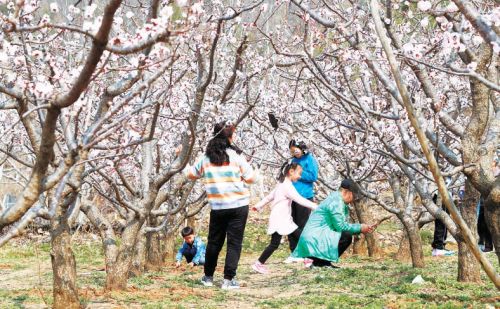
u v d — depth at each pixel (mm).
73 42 8109
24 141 11672
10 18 3689
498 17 5277
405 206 12180
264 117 13070
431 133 7254
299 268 12203
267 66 9344
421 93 9727
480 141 6996
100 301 7695
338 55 8125
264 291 9102
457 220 5410
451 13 7273
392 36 7824
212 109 9031
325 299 7719
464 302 7262
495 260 12461
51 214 4738
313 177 12594
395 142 10352
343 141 12250
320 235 10297
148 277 10430
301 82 12867
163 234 14102
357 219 16094
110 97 6016
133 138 7211
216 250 9406
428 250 15898
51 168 7145
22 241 16641
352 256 15156
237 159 8969
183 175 9805
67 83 5582
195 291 8727
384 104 9867
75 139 5527
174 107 10469
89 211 8938
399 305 7055
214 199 9055
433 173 5258
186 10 3814
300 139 13453
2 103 5727
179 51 6586
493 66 6988
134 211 8602
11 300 7812
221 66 11859
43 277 10656
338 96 7656
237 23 9773
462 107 11703
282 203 11344
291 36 10875
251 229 19953
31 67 5863
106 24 3584
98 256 15250
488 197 6594
